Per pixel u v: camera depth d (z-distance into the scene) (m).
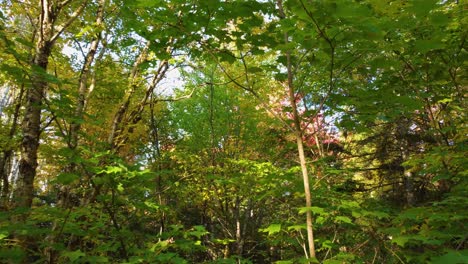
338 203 3.64
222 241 4.86
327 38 2.27
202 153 9.95
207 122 9.93
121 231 3.21
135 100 8.12
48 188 9.70
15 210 2.91
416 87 4.06
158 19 2.80
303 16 2.09
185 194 8.19
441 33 2.22
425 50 2.35
